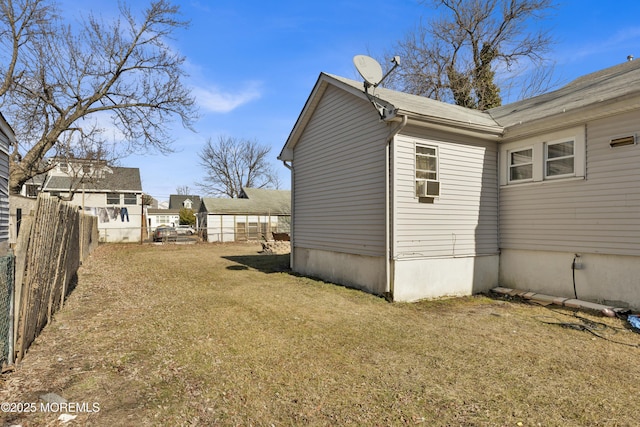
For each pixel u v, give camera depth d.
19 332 3.66
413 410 2.94
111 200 26.22
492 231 8.37
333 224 9.11
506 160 8.34
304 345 4.44
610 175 6.38
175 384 3.31
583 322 5.68
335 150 9.05
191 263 12.87
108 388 3.19
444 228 7.67
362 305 6.63
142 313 5.78
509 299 7.50
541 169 7.54
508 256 8.28
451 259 7.73
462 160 7.96
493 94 20.00
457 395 3.21
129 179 27.17
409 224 7.24
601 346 4.57
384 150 7.32
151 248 20.42
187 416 2.77
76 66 15.53
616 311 5.99
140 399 3.01
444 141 7.72
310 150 10.24
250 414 2.83
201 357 3.96
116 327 5.00
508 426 2.73
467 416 2.86
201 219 30.45
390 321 5.62
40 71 14.42
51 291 5.19
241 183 46.03
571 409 3.00
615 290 6.31
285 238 18.84
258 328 5.08
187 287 8.12
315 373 3.62
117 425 2.62
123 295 7.18
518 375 3.66
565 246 7.08
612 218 6.35
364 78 7.36
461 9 19.81
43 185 21.27
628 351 4.40
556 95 9.30
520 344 4.61
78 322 5.20
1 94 13.52
